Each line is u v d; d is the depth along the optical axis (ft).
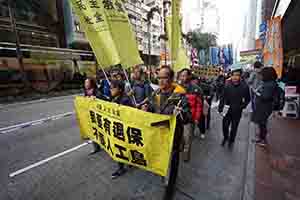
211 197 8.39
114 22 9.21
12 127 20.15
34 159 12.37
